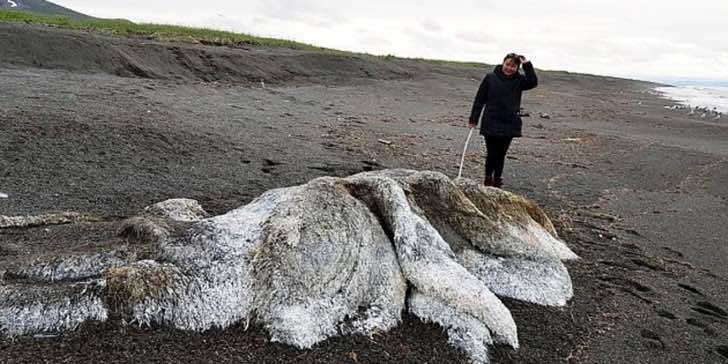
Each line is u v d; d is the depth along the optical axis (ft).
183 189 27.99
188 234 17.48
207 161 33.17
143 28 95.14
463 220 21.16
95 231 19.04
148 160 31.32
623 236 30.81
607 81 217.36
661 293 23.21
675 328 20.27
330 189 18.75
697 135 73.82
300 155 38.27
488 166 33.17
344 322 16.33
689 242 31.04
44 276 15.79
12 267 15.84
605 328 19.42
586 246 27.78
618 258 26.73
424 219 20.04
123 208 24.50
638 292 22.97
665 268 26.40
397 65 129.90
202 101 51.75
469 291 17.37
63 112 36.17
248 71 77.77
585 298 21.22
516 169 44.34
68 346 14.08
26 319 14.35
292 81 82.38
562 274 21.24
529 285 20.07
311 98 68.28
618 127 77.41
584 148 57.11
